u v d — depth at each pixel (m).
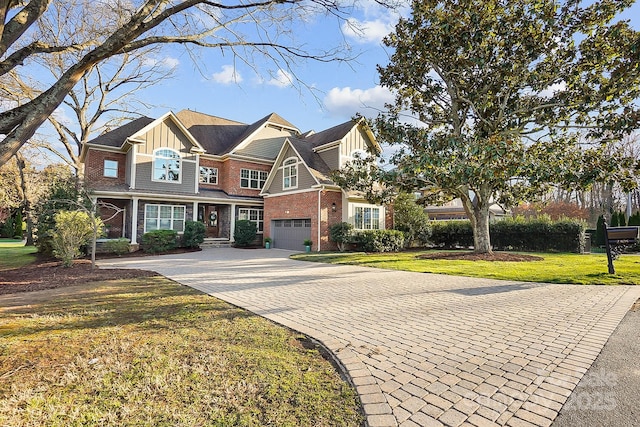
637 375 3.27
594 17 10.30
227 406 2.66
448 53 12.19
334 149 19.80
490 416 2.56
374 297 6.84
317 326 4.86
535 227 17.50
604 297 6.63
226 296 6.89
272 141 26.14
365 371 3.31
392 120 14.03
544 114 12.17
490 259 13.02
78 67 3.45
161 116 20.02
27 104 3.24
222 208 23.78
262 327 4.77
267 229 22.20
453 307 5.99
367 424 2.43
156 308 5.82
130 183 18.86
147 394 2.85
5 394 2.86
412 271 10.59
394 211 20.72
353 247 18.75
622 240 9.11
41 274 9.88
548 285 8.01
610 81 10.19
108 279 9.04
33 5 3.38
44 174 24.53
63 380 3.10
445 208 33.22
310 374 3.26
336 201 18.59
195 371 3.29
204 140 24.78
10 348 3.89
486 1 10.93
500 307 5.97
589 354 3.81
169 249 18.64
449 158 10.83
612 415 2.57
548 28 10.88
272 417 2.51
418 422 2.48
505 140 10.72
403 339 4.34
